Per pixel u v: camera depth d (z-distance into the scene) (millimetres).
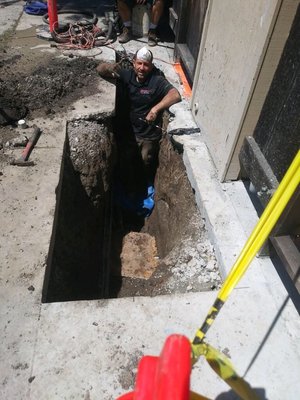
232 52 2592
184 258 2539
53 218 2557
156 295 2314
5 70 3986
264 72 2240
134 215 4570
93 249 3535
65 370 1836
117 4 4836
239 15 2434
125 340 1966
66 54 4445
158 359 986
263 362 1896
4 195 2688
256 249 1180
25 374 1811
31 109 3568
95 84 3984
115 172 4605
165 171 4074
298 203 1970
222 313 2088
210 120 3166
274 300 2164
